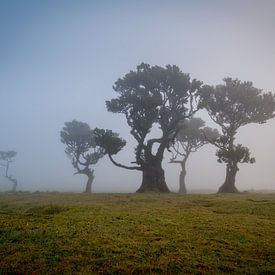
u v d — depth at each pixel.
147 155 55.44
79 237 15.69
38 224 18.70
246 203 29.77
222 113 58.38
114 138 53.22
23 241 15.16
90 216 21.44
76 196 45.72
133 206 28.53
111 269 11.85
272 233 17.52
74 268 11.92
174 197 39.47
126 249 13.95
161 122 56.56
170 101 56.38
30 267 11.98
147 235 16.42
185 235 16.61
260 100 56.44
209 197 39.00
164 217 21.61
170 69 54.84
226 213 24.42
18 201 39.03
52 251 13.70
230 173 56.44
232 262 12.96
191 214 23.11
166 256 13.30
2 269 11.79
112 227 18.00
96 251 13.66
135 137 55.97
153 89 56.06
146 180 54.75
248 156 55.34
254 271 12.09
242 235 16.81
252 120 58.50
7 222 19.11
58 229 17.31
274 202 30.69
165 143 56.28
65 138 82.56
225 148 57.25
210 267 12.28
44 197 45.38
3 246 14.46
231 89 56.62
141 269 11.88
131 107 56.28
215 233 17.14
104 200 36.31
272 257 13.64
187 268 12.05
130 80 56.91
